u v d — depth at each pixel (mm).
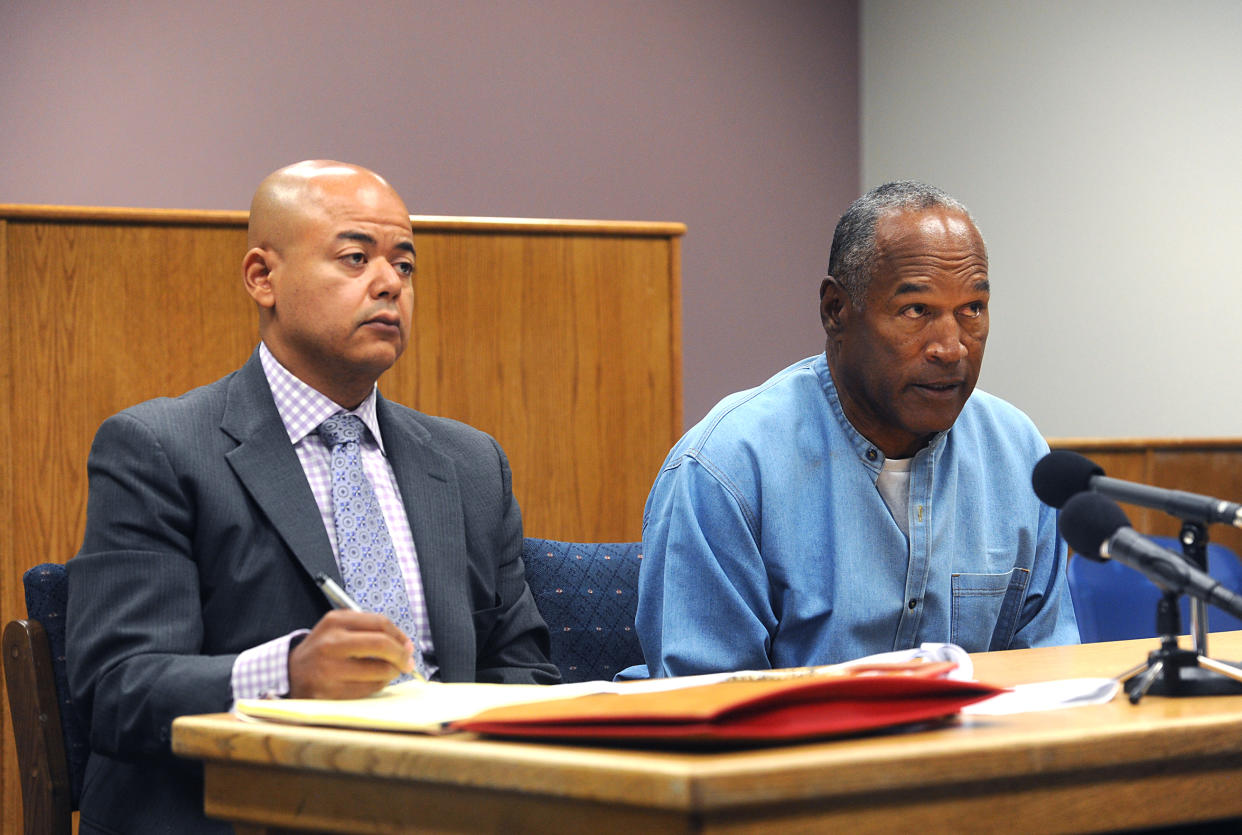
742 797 782
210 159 5109
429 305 3223
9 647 1882
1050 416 5871
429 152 5512
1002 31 6027
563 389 3324
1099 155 5625
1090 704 1119
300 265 1985
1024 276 5977
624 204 5930
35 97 4875
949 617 1997
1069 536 1299
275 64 5230
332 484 1969
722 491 1961
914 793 858
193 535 1865
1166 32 5383
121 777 1752
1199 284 5246
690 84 6098
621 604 2352
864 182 6594
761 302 6262
